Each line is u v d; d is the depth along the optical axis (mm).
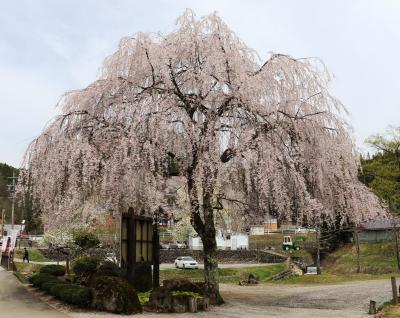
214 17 11492
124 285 10492
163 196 10961
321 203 11375
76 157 10266
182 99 11328
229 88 11102
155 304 10828
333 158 11492
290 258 42875
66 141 10633
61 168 10469
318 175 11117
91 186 10742
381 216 12312
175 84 11336
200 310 10969
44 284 13312
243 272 32125
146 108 10945
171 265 39625
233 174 10648
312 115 11547
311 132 11344
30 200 11336
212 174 10203
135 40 11398
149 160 10484
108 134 10836
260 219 13336
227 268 34344
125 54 11500
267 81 11188
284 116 11406
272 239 56281
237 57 10984
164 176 11383
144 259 14672
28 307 10875
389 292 16562
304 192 10648
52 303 11508
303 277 25562
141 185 10477
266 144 10359
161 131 10484
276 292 17672
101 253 28484
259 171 10156
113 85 11273
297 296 15891
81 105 11352
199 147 10469
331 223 12195
